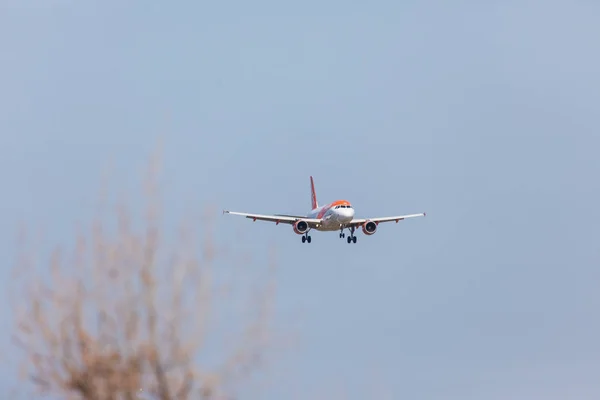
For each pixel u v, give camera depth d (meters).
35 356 59.78
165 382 60.16
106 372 59.66
